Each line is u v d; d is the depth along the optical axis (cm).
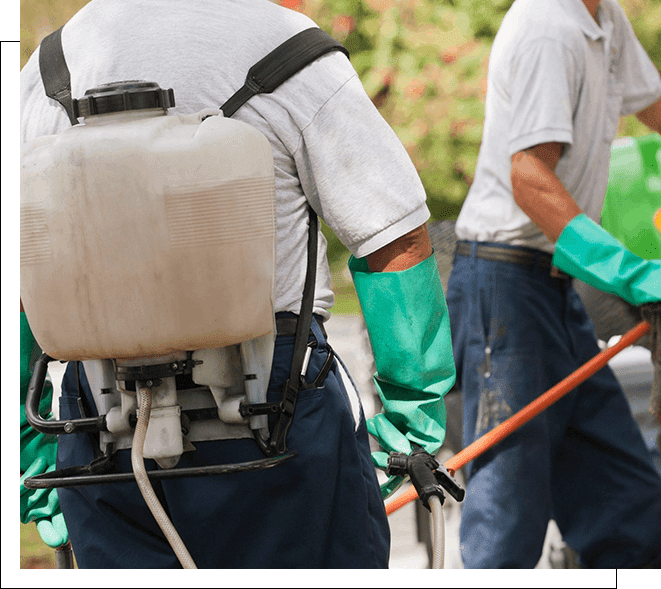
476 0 1398
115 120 353
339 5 1408
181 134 343
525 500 734
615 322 868
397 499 548
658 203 922
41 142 358
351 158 395
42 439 489
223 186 339
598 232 693
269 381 384
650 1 1514
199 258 338
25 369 473
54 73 407
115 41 396
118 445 386
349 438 400
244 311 347
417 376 416
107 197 336
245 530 387
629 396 998
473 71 1401
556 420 759
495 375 754
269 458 371
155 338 343
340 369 430
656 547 758
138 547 399
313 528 388
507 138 760
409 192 403
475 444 686
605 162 770
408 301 409
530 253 757
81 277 342
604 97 753
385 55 1402
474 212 784
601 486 773
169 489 385
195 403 378
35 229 347
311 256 401
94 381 386
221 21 394
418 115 1402
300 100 390
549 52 714
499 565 730
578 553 785
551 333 756
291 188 398
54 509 493
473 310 770
